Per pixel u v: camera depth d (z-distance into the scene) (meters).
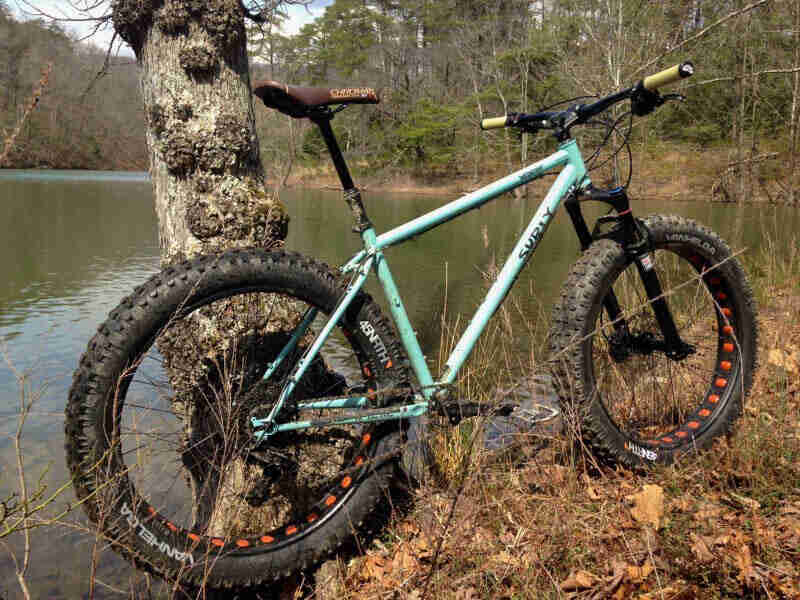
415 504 2.06
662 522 1.74
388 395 1.83
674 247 2.17
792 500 1.77
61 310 6.30
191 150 2.16
